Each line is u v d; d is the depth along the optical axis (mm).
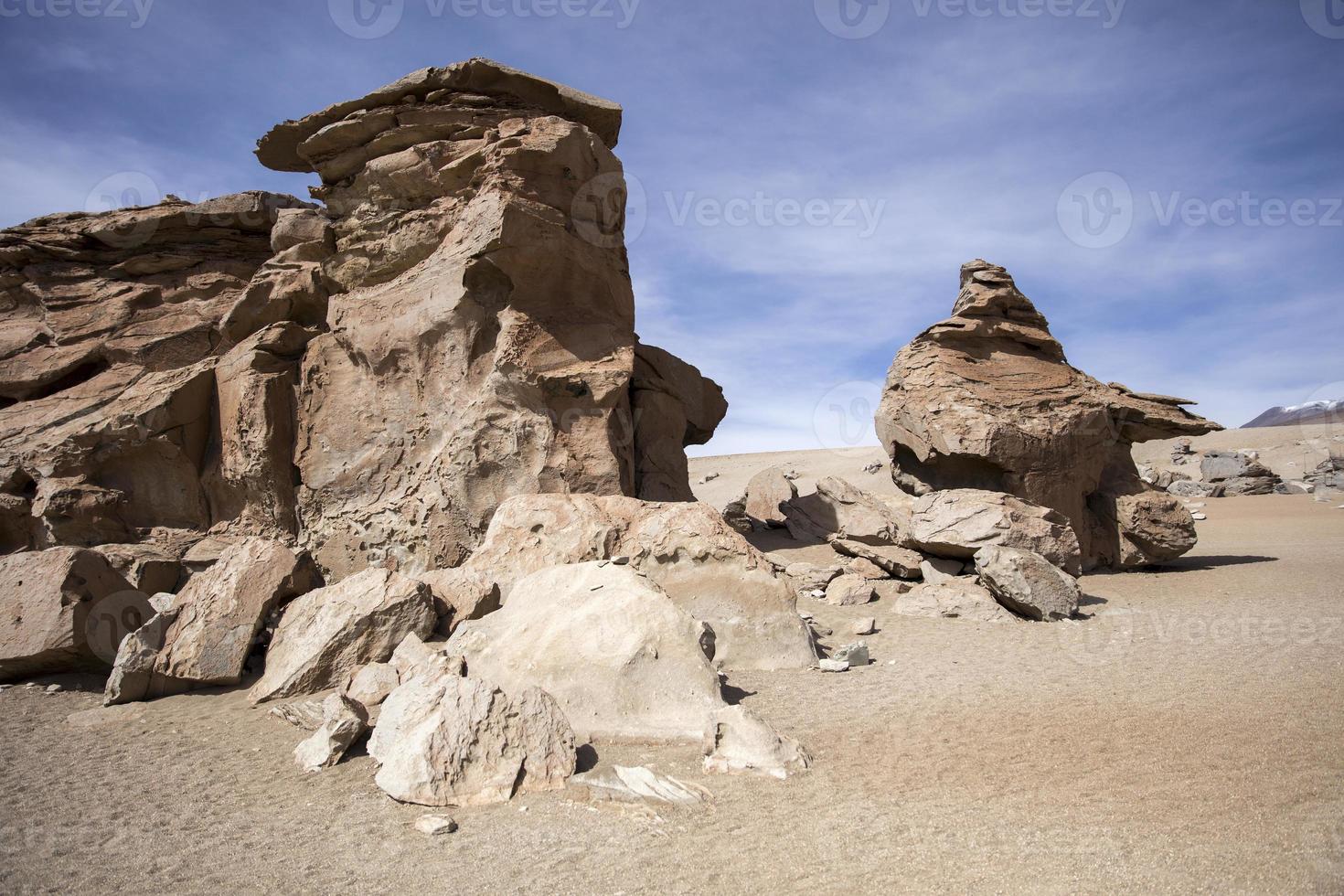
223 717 9469
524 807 6426
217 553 15375
